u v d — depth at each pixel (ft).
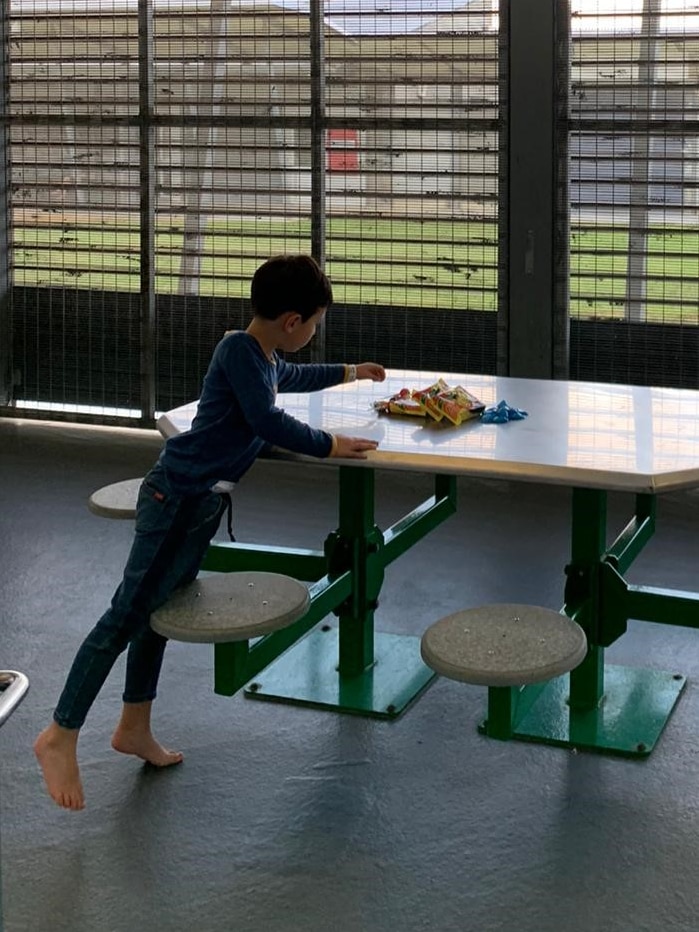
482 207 20.29
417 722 11.73
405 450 10.45
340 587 11.73
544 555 16.40
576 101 19.61
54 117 22.22
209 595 9.78
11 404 23.66
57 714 9.82
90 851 9.52
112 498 11.87
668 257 19.63
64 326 23.03
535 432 11.14
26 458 21.20
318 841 9.65
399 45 20.25
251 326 10.28
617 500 18.99
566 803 10.19
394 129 20.47
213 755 11.06
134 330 22.59
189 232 21.97
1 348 23.32
